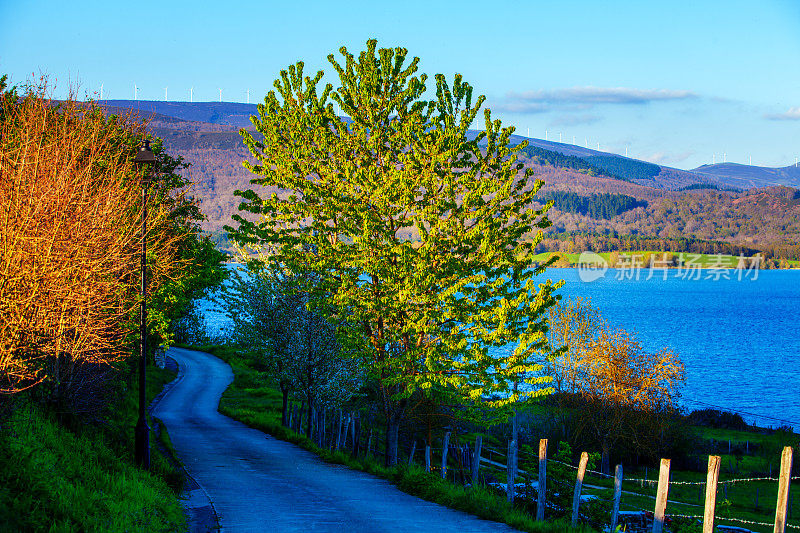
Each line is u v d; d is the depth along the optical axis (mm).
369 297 20203
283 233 20562
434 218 18422
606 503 27203
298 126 19594
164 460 18734
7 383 11914
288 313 30500
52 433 13758
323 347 30281
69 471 11844
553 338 44156
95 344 15484
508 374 18984
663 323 154500
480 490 16875
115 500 11539
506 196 18516
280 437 30250
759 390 81188
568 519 14820
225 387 55406
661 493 11383
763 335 140750
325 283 21047
